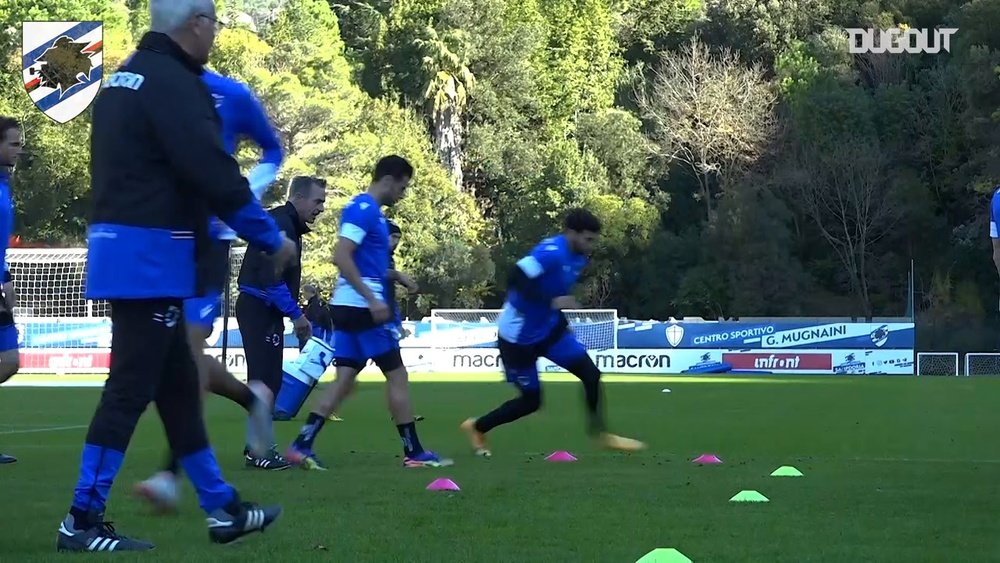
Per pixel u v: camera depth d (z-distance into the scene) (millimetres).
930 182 87938
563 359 15758
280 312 14641
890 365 56000
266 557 7465
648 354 57375
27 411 24984
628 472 13008
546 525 8961
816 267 86312
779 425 20969
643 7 106125
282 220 14477
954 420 22344
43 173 74938
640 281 85750
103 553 7559
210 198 7363
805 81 89062
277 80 75188
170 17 7473
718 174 91500
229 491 8055
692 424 21312
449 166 92312
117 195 7363
